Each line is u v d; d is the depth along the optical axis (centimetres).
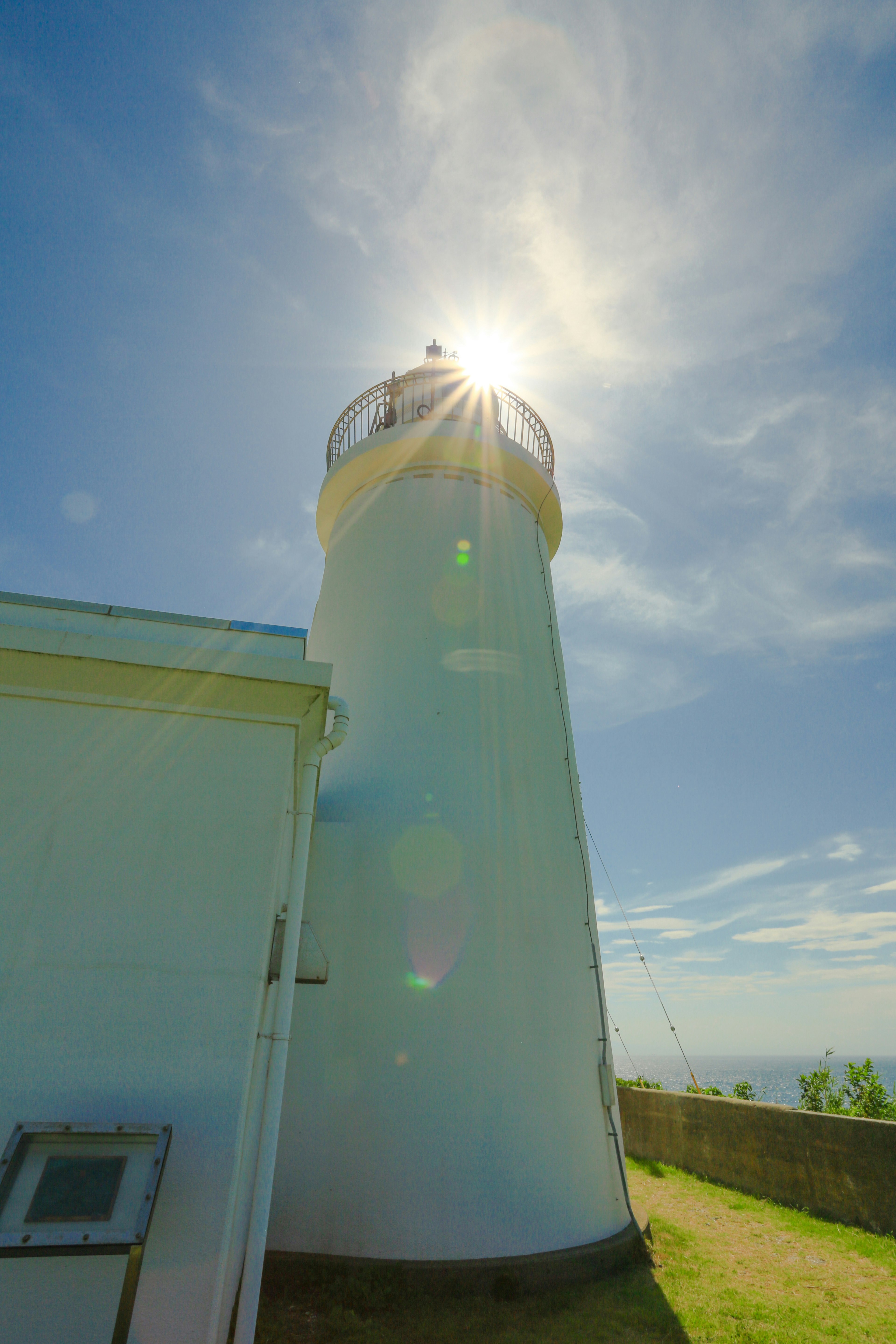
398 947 692
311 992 677
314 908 717
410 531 991
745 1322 545
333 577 1049
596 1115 712
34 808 413
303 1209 589
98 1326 308
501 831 779
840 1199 820
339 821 781
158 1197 333
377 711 854
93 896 395
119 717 448
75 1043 359
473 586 945
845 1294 601
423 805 772
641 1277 627
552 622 1059
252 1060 376
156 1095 354
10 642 440
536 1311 549
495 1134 621
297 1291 551
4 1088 344
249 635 506
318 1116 623
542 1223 607
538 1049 680
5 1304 307
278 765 450
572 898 817
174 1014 373
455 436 1038
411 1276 554
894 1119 981
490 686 875
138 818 420
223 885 409
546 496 1145
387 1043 648
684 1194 929
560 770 906
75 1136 326
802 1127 895
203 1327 312
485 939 707
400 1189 591
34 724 436
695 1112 1062
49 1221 295
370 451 1059
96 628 492
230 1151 348
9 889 390
